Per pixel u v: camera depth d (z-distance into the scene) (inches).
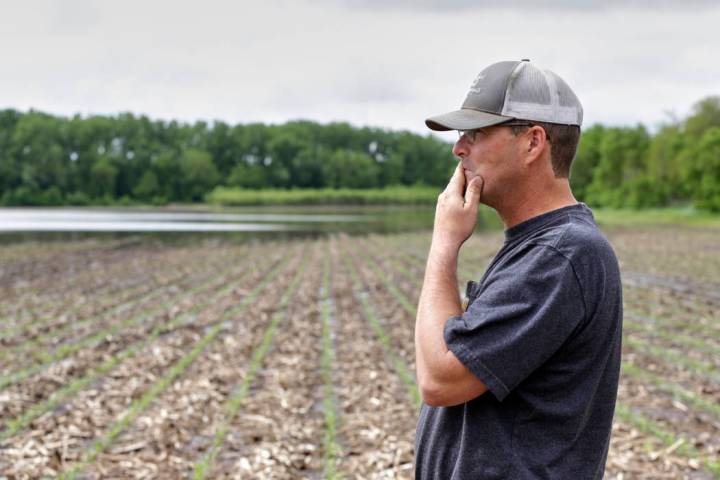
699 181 3095.5
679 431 280.7
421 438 86.6
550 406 74.7
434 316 78.4
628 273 900.0
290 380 358.3
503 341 72.8
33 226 2412.6
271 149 6717.5
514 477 74.1
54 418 292.7
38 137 5821.9
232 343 457.7
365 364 393.4
